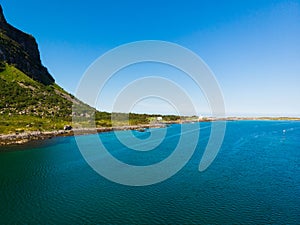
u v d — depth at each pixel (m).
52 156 74.94
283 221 35.09
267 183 51.69
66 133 119.75
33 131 111.31
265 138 128.38
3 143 92.12
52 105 161.62
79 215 36.41
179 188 48.41
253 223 34.50
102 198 42.94
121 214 36.88
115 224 34.00
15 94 156.88
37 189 46.84
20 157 73.06
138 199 42.56
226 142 112.50
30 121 127.62
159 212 37.72
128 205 40.03
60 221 34.56
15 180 52.03
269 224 34.28
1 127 109.81
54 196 43.50
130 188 48.06
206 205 40.31
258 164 68.69
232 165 67.44
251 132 161.25
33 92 171.50
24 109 142.75
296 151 89.69
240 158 76.69
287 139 124.75
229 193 45.81
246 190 47.38
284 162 71.38
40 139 104.12
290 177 56.22
